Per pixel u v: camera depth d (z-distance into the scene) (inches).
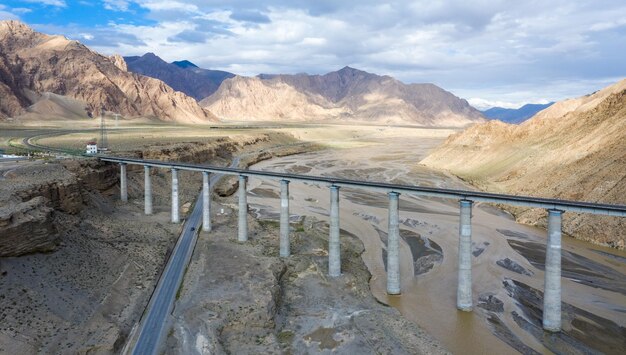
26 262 1921.8
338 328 1899.6
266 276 2283.5
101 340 1663.4
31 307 1715.1
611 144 3747.5
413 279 2426.2
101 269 2166.6
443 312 2062.0
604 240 2965.1
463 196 2090.3
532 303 2151.8
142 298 2058.3
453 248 2893.7
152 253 2522.1
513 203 1983.3
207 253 2642.7
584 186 3518.7
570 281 2384.4
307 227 3275.1
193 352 1665.8
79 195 2721.5
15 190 2287.2
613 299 2174.0
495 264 2640.3
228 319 1884.8
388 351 1738.4
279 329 1899.6
